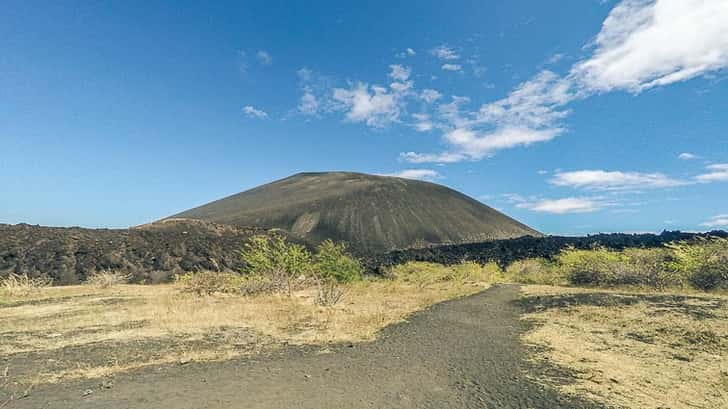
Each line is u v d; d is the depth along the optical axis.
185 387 5.00
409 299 14.62
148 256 28.17
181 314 10.64
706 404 4.40
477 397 4.70
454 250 37.16
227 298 14.62
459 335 8.30
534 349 6.95
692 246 15.26
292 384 5.16
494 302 13.41
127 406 4.35
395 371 5.77
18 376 5.43
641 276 15.09
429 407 4.41
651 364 5.86
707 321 8.01
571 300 11.99
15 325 9.23
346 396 4.73
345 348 7.23
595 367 5.78
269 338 8.07
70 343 7.48
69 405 4.38
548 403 4.48
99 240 28.86
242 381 5.27
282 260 17.78
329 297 13.62
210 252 31.31
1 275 21.83
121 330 8.68
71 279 23.33
